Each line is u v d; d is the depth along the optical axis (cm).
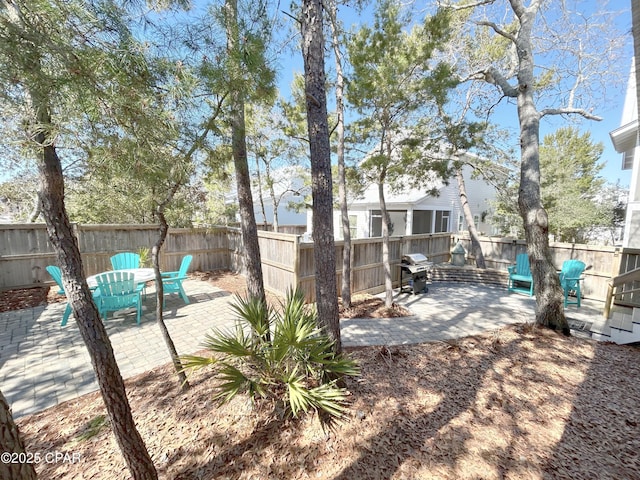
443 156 584
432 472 201
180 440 228
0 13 117
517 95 516
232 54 209
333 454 216
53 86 125
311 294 600
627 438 233
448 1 600
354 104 498
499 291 760
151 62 160
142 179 200
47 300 553
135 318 491
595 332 453
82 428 240
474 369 339
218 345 247
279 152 863
